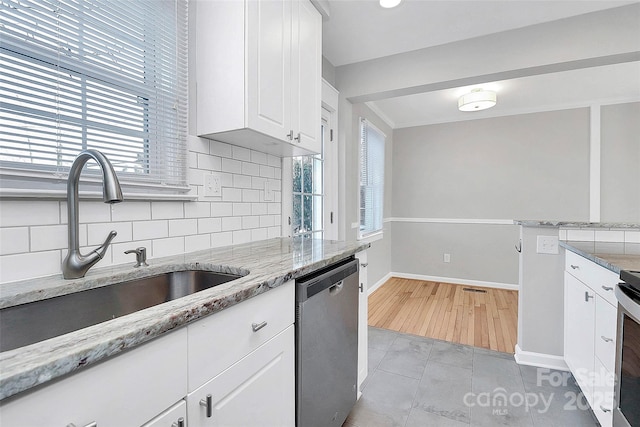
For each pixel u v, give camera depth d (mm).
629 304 1042
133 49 1204
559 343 2037
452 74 2396
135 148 1220
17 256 888
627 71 2826
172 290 1167
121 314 1013
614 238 1897
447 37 2328
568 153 3746
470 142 4246
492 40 2275
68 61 1001
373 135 3941
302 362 1103
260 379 912
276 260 1225
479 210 4215
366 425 1525
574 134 3711
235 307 818
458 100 3533
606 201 3588
